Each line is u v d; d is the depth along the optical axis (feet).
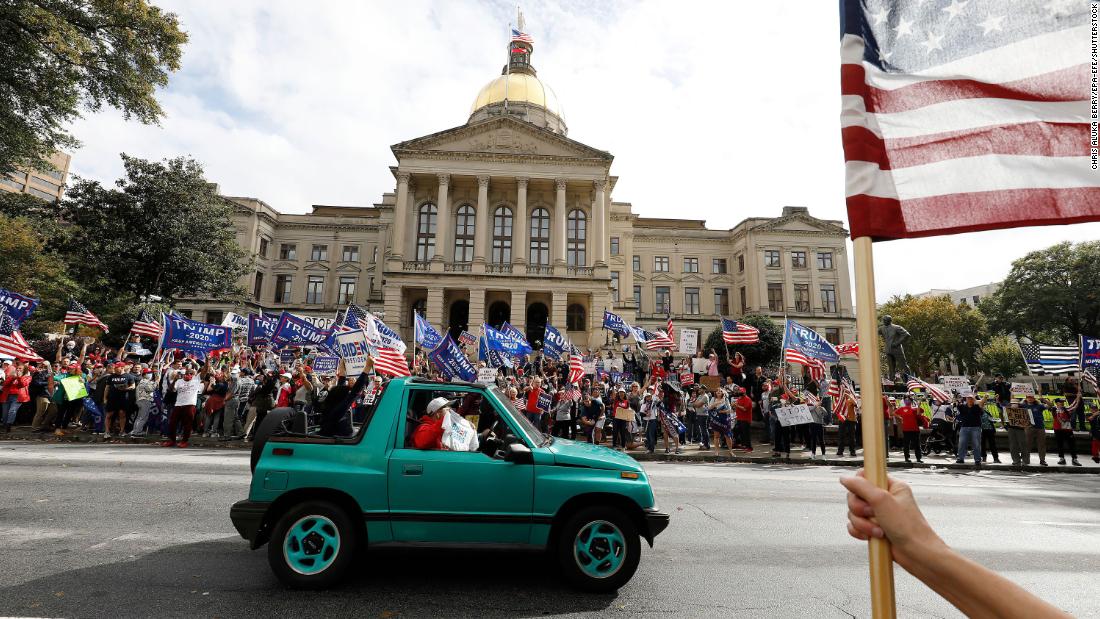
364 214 211.82
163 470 34.30
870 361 5.70
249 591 15.12
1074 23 7.41
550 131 154.30
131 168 120.26
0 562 17.12
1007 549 21.39
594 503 16.31
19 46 63.77
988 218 7.07
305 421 17.67
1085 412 66.33
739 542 21.20
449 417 16.98
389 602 14.56
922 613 14.62
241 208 184.55
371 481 15.60
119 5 64.75
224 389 51.83
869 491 4.91
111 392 50.34
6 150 74.08
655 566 18.02
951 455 58.44
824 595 15.48
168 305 125.80
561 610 14.24
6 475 31.37
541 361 96.63
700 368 78.28
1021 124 7.36
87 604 14.03
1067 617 3.71
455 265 149.18
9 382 51.31
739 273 205.67
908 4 8.16
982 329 184.96
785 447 53.36
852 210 7.23
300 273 193.67
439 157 151.94
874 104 7.82
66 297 105.70
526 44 219.41
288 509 15.89
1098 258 160.76
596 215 153.07
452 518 15.56
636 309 205.77
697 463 49.67
